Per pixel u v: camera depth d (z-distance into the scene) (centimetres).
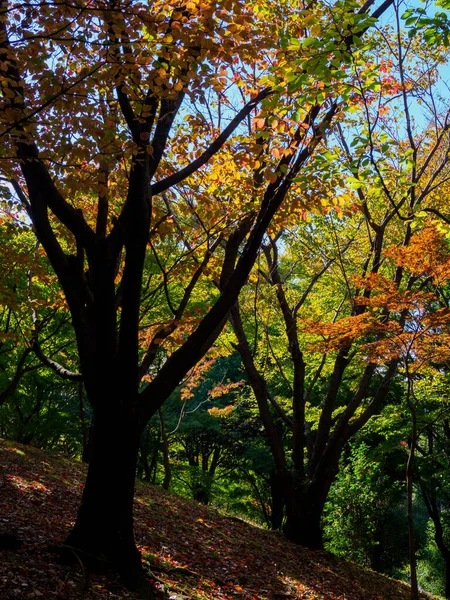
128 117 612
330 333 1046
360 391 1422
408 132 1081
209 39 556
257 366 1750
